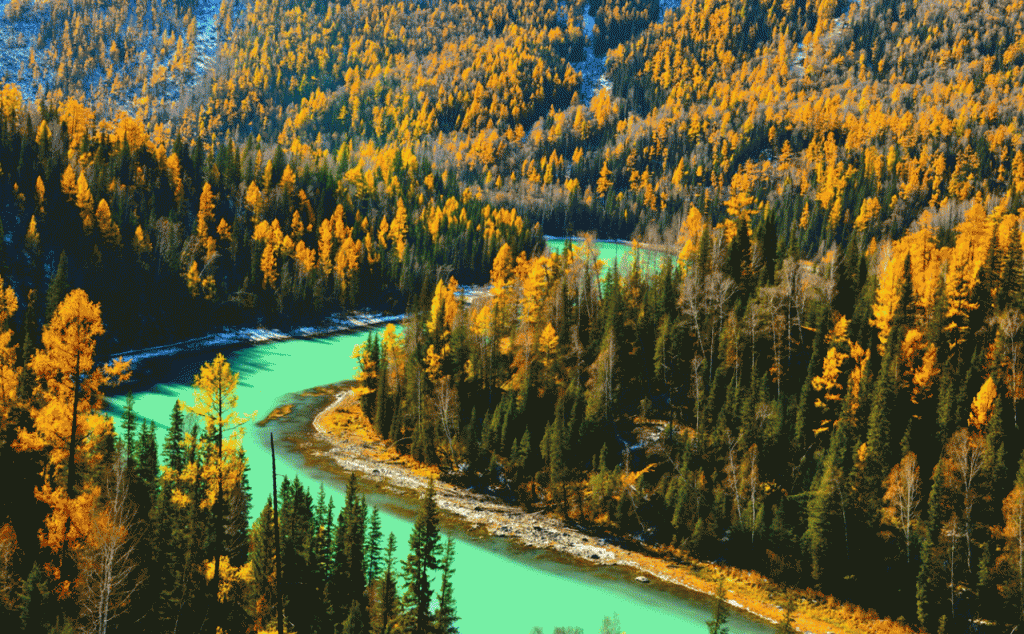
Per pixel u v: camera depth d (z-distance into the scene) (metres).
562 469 75.12
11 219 130.12
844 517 60.19
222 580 40.44
